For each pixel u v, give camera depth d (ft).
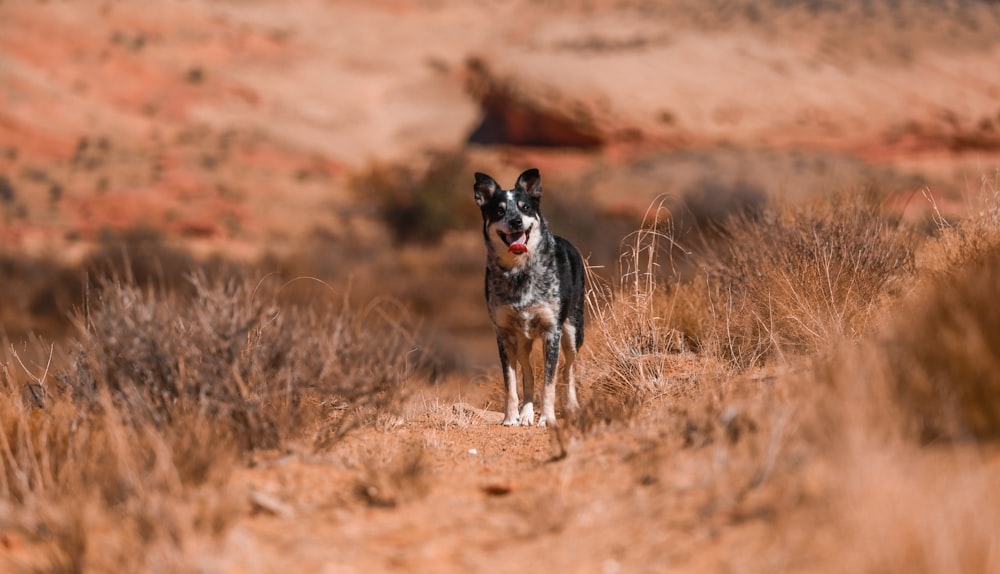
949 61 379.35
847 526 16.92
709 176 263.90
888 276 38.60
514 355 38.19
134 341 28.58
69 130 295.48
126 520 21.50
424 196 237.86
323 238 230.68
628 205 247.09
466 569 18.62
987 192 41.37
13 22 335.88
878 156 326.85
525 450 30.35
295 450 27.55
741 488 20.26
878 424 20.08
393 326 44.80
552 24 456.04
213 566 18.71
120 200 242.78
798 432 21.89
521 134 348.59
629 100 337.72
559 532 20.03
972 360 20.42
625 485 22.31
